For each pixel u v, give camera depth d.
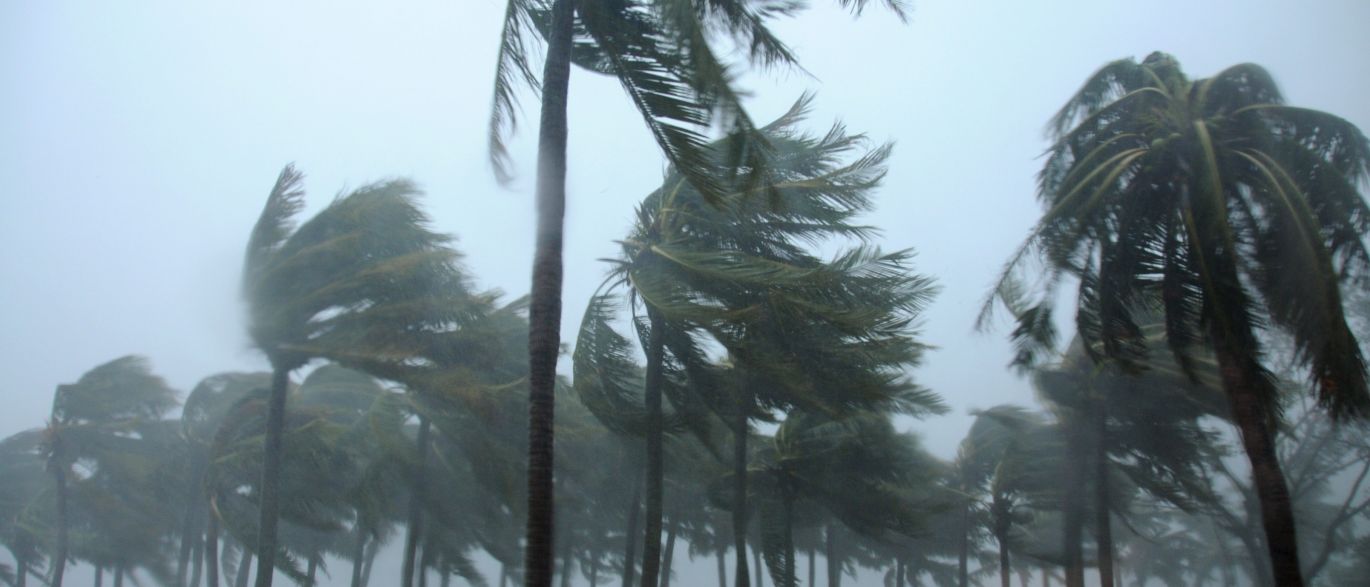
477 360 17.53
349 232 16.89
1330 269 11.02
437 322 17.28
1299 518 22.11
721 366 16.23
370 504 20.38
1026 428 21.69
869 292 14.34
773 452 20.31
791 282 13.27
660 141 9.03
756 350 13.51
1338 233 12.15
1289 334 12.28
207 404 22.78
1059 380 19.33
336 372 22.58
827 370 14.55
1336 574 23.80
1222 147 12.46
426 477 21.41
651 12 9.40
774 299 13.48
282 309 16.25
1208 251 12.25
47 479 27.92
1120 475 21.94
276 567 20.28
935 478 23.42
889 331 13.86
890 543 25.69
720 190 8.94
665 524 26.11
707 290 13.88
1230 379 12.18
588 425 22.11
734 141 8.51
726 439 20.20
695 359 15.69
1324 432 20.84
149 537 24.81
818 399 14.87
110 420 23.75
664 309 12.97
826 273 13.57
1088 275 13.75
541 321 8.83
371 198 17.28
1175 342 13.31
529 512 8.47
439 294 17.31
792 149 15.24
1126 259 13.17
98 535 25.03
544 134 9.44
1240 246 12.51
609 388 15.19
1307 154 12.46
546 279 8.97
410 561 20.78
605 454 23.31
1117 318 13.55
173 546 26.38
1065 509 20.97
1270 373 12.48
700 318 12.71
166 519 25.41
